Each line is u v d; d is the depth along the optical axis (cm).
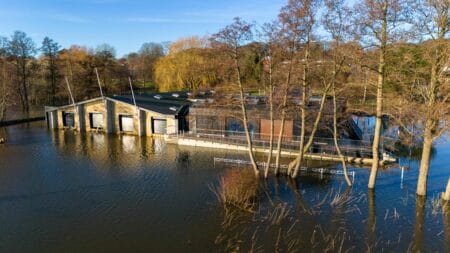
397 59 2125
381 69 2150
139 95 5878
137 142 4394
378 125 2391
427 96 2139
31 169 3197
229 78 2786
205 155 3650
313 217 2139
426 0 1898
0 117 5709
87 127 5200
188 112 4644
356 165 3161
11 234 1967
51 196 2533
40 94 7650
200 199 2444
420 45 2012
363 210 2222
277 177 2845
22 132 5100
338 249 1783
